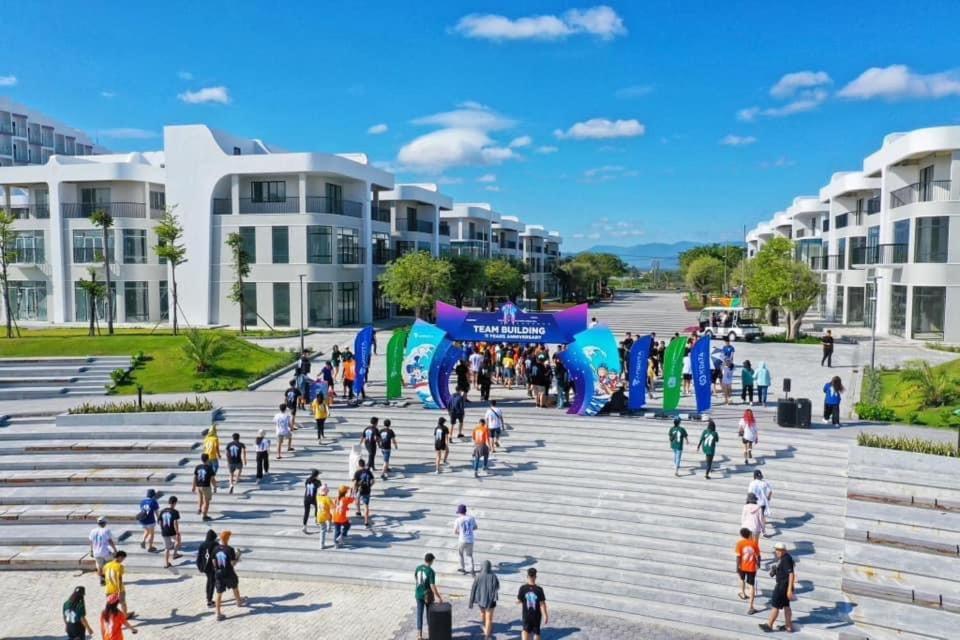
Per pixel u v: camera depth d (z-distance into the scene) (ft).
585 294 289.53
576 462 63.26
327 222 153.38
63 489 60.95
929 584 43.37
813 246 205.26
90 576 50.08
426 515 55.77
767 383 77.46
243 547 52.24
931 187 125.59
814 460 60.03
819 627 40.83
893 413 69.87
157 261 159.74
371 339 79.87
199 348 93.91
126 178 158.20
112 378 90.48
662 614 42.68
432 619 38.68
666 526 52.44
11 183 160.86
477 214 242.58
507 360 88.84
